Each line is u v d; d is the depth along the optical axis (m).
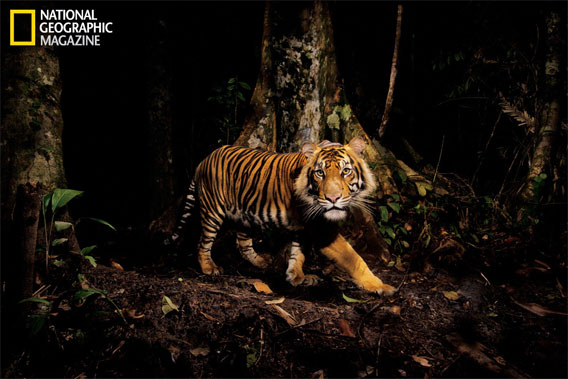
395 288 3.70
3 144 3.71
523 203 4.71
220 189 4.11
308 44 4.72
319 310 3.32
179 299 3.37
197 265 4.39
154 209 5.81
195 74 7.01
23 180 3.71
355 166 3.52
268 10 4.84
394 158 5.11
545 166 4.75
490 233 4.59
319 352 2.92
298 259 3.92
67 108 7.33
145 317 3.20
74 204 7.18
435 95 6.61
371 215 4.52
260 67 4.98
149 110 5.76
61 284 3.53
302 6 4.64
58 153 3.95
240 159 4.06
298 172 3.58
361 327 3.13
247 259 4.38
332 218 3.44
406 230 4.48
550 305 3.45
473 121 6.41
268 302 3.33
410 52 6.63
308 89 4.78
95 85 7.30
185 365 2.88
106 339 3.07
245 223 4.09
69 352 3.01
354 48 6.63
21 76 3.75
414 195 4.82
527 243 4.29
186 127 6.88
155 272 4.21
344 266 3.68
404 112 6.72
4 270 3.03
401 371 2.79
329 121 4.93
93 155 7.59
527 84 5.44
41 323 2.82
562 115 4.88
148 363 2.91
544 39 5.11
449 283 3.83
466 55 6.09
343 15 6.54
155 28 5.68
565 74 4.77
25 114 3.75
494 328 3.22
